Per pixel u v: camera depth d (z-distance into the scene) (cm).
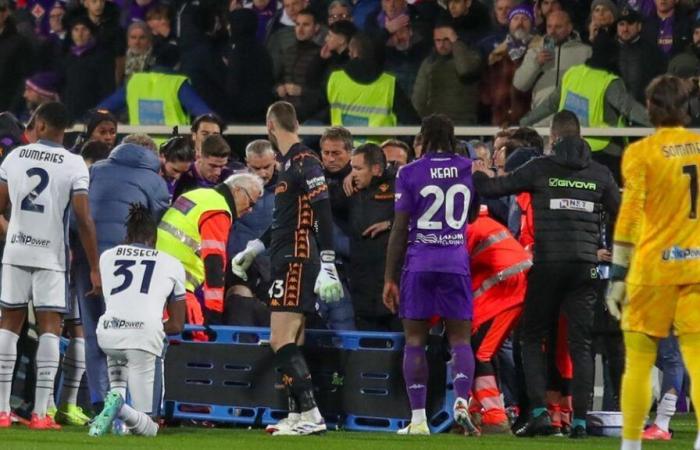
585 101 4966
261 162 4062
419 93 5159
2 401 3459
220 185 3800
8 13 5644
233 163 4312
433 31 5288
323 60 5234
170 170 4053
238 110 5244
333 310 3991
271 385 3662
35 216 3412
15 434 3247
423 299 3425
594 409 4516
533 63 5059
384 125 5100
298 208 3397
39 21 6347
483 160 4147
